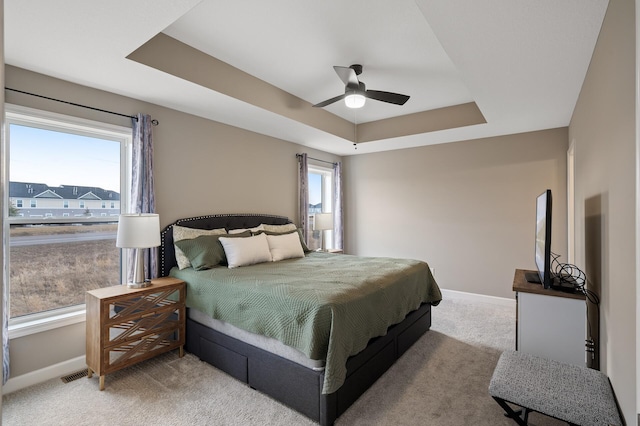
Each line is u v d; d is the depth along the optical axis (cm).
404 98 299
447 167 502
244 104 335
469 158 483
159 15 193
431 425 209
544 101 319
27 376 252
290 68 322
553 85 281
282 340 224
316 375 210
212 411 222
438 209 511
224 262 342
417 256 530
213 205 390
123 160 321
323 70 326
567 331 230
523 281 269
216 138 393
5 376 239
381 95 301
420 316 342
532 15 189
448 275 502
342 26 252
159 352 283
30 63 247
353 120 491
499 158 459
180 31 260
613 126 175
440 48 284
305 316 217
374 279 279
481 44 219
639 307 118
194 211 370
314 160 549
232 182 412
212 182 389
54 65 251
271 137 468
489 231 468
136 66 253
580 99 293
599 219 211
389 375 268
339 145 524
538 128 421
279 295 235
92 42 221
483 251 472
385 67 318
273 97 362
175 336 303
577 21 194
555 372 185
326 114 446
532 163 436
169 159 347
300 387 217
